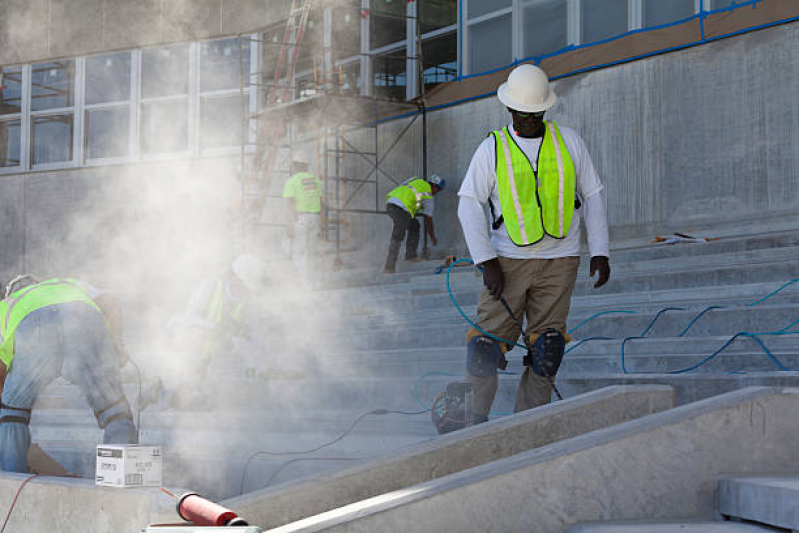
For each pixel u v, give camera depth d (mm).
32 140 15922
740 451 2779
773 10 8859
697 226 9320
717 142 9234
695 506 2709
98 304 4477
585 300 6742
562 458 2598
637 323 5777
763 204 8852
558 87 10594
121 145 15344
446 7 12148
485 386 4164
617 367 5156
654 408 3439
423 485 2594
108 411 4059
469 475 2584
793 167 8656
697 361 4820
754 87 8984
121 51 15359
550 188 4047
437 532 2453
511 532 2525
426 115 11977
